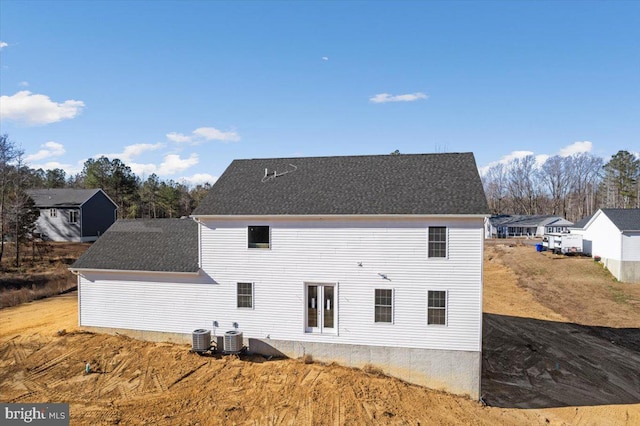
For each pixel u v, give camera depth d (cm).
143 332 1848
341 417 1273
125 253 1969
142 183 8262
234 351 1667
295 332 1678
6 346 1772
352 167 2006
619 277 3425
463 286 1530
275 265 1698
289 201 1753
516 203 10831
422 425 1267
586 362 1898
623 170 8731
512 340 2191
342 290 1634
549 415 1408
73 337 1853
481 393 1548
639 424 1367
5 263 3681
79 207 4956
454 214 1502
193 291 1789
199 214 1731
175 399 1352
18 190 4069
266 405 1328
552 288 3297
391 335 1587
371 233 1606
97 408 1287
